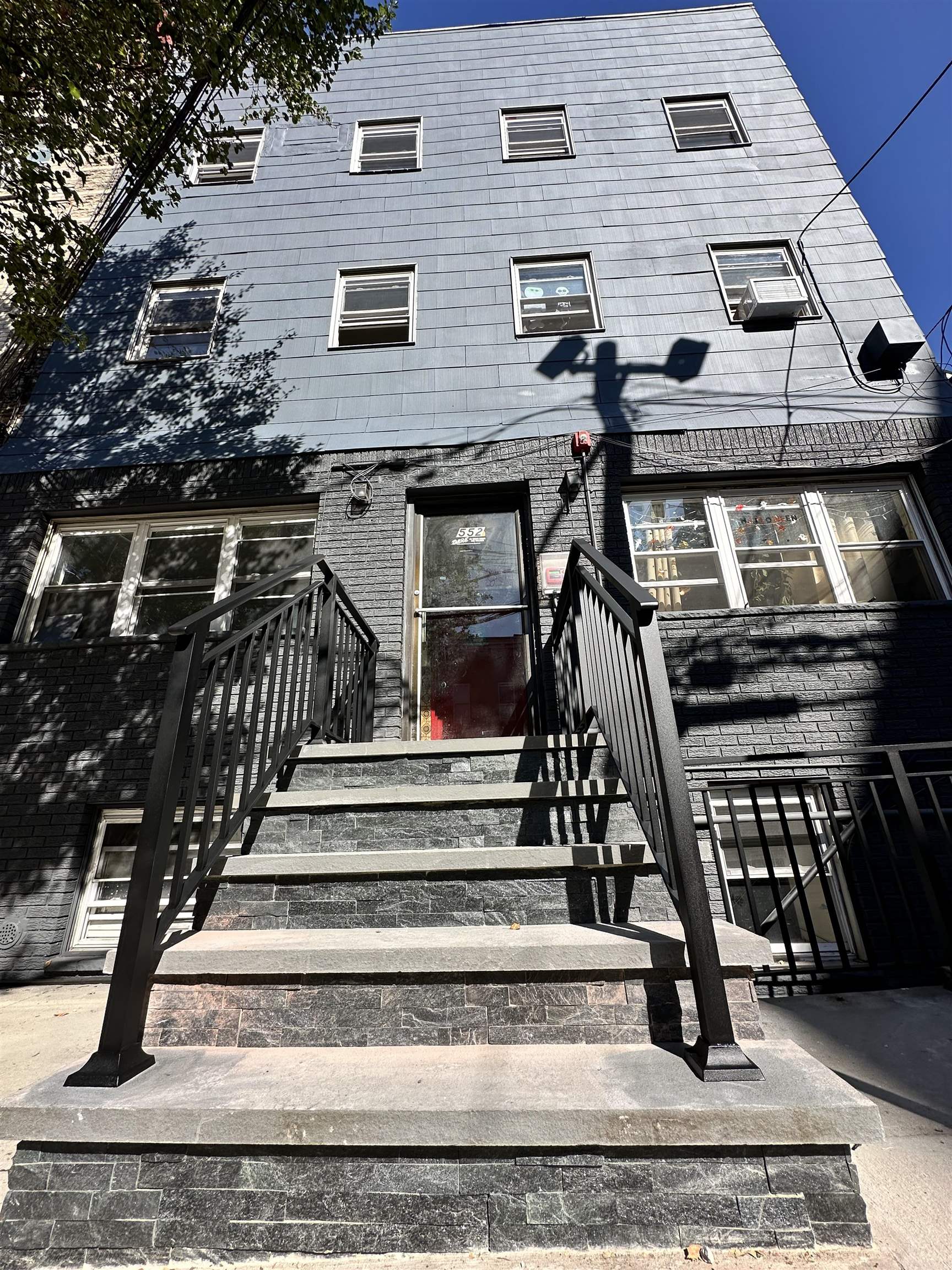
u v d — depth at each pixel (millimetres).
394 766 2887
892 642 4500
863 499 5223
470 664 4957
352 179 6922
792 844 3178
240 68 5258
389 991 1728
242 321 6164
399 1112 1267
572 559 3168
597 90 7352
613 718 2348
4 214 5129
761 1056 1516
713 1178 1259
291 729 2848
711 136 7008
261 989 1747
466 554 5297
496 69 7602
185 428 5641
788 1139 1223
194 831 4379
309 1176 1297
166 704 1827
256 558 5316
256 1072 1492
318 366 5867
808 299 5859
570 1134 1234
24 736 4527
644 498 5316
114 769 4414
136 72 4973
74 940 4090
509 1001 1695
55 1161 1340
